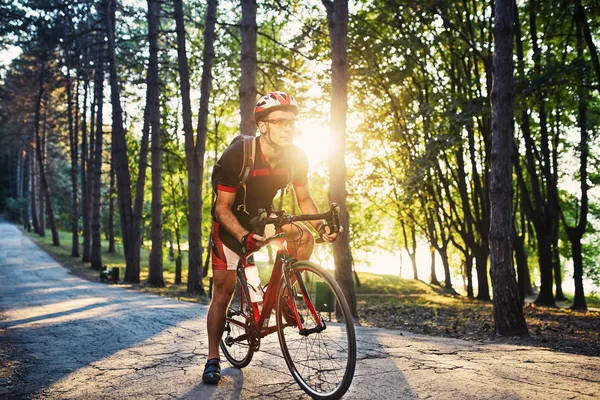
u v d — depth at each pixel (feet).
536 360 13.21
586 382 10.79
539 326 33.86
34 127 135.33
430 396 9.67
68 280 65.31
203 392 10.30
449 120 51.01
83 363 13.70
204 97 59.36
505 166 27.84
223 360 13.20
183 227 107.65
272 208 11.48
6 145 191.93
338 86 37.99
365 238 114.01
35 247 131.03
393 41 57.93
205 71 59.31
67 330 20.30
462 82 60.95
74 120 120.37
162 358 13.80
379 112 73.72
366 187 88.38
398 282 123.13
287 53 70.33
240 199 10.94
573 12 47.65
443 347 15.17
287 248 11.01
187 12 76.95
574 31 56.95
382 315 42.04
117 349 15.52
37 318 25.13
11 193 276.21
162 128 89.20
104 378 11.88
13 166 277.64
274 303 10.84
